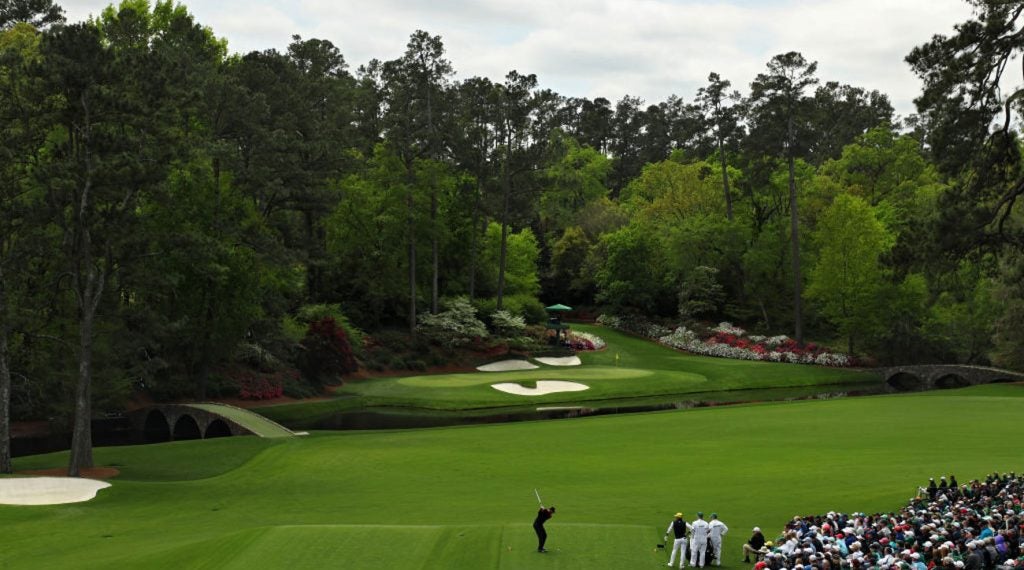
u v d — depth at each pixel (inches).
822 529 797.2
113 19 2192.4
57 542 970.7
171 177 2182.6
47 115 1435.8
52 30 1453.0
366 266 3474.4
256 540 880.3
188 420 2150.6
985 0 1135.0
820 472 1238.3
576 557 815.1
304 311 3070.9
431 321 3331.7
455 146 3440.0
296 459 1528.1
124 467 1515.7
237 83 2421.3
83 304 1486.2
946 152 1181.7
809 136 3516.2
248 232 2236.7
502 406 2534.5
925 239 1222.9
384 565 799.7
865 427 1695.4
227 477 1401.3
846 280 3368.6
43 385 1819.6
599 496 1131.3
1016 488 932.0
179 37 2404.0
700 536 790.5
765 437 1603.1
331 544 864.9
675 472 1289.4
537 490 1193.4
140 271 1582.2
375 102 3597.4
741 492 1118.4
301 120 2763.3
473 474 1339.8
